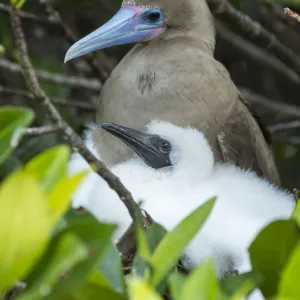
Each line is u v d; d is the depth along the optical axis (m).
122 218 9.47
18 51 7.34
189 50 11.42
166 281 6.55
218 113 11.20
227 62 15.85
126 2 11.71
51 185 5.65
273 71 15.93
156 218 9.52
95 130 11.21
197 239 9.10
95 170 7.20
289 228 5.95
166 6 11.60
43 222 5.14
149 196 9.77
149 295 5.11
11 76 14.15
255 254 6.12
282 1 10.59
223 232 9.20
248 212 9.52
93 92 14.97
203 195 9.76
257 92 16.06
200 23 11.83
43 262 5.34
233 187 9.92
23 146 12.42
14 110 5.82
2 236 5.11
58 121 7.30
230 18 13.20
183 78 11.12
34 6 14.47
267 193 9.92
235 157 11.41
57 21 13.12
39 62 13.89
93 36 11.38
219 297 5.42
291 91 16.11
